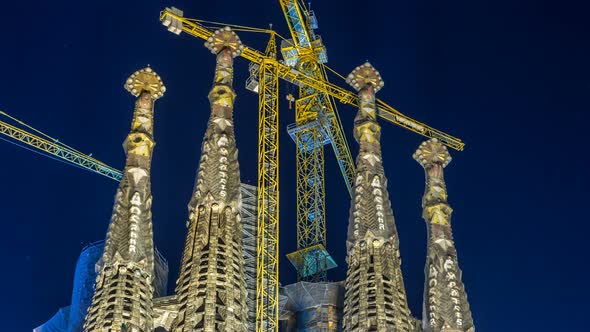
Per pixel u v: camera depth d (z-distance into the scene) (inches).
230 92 3673.7
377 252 3339.1
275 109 4291.3
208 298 2984.7
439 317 3275.1
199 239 3189.0
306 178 4756.4
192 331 2918.3
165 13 4306.1
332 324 3929.6
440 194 3676.2
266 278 3732.8
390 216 3496.6
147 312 2987.2
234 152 3481.8
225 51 3836.1
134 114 3543.3
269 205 3929.6
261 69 4402.1
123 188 3272.6
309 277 4448.8
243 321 3021.7
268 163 4077.3
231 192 3336.6
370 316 3125.0
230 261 3132.4
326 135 4864.7
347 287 3312.0
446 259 3435.0
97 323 2878.9
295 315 4047.7
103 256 3088.1
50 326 4311.0
